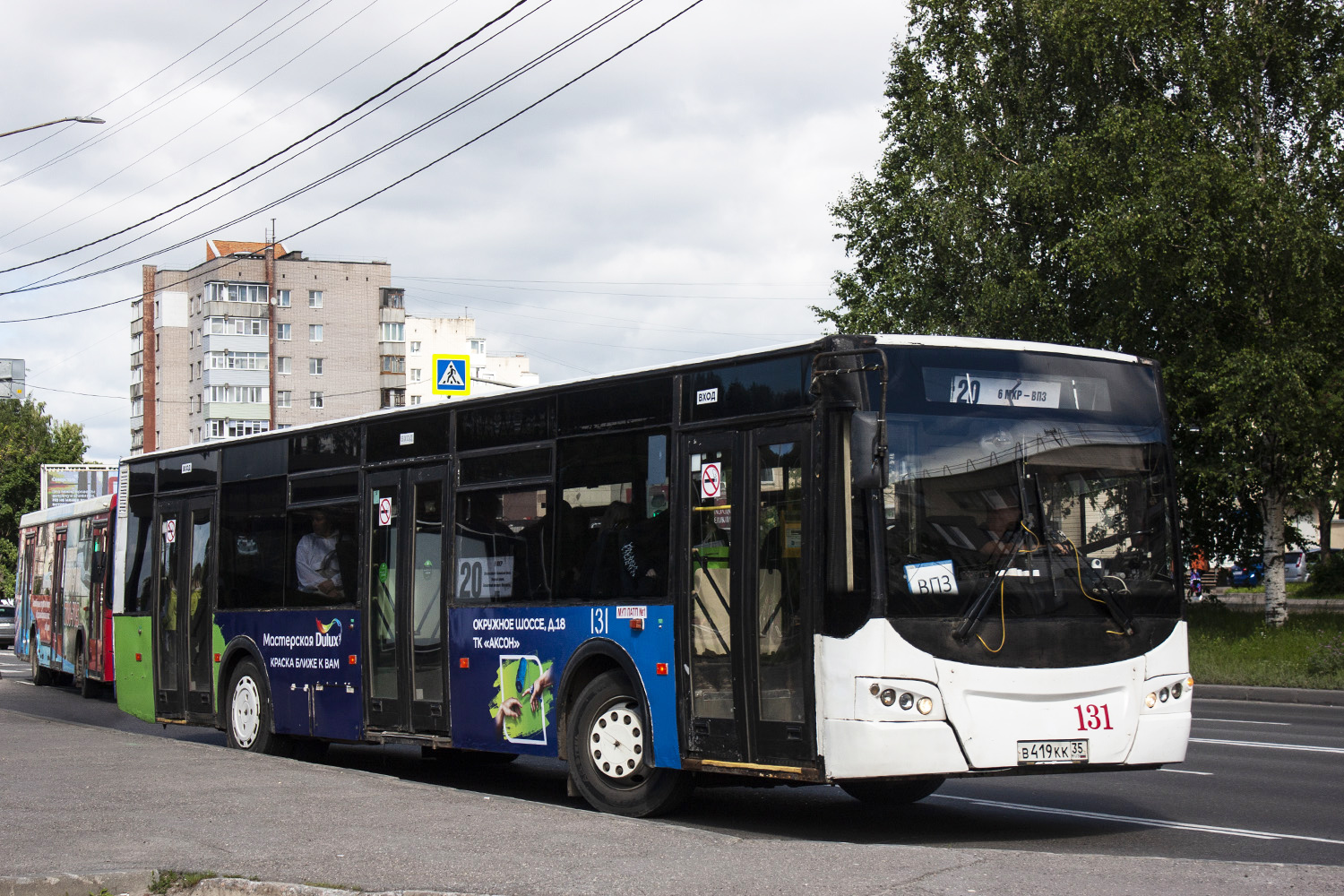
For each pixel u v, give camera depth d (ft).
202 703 51.90
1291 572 211.82
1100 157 97.71
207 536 52.65
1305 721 59.16
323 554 45.88
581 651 34.86
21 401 311.27
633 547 33.88
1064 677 28.68
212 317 342.03
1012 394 30.07
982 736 27.91
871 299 118.52
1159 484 31.12
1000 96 113.09
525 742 36.58
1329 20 95.30
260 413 345.31
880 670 27.58
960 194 108.88
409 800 32.01
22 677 107.34
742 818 33.68
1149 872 22.61
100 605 82.38
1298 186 91.09
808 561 28.96
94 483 192.54
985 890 21.25
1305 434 89.15
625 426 34.58
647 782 32.91
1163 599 30.35
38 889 23.35
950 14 113.80
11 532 298.15
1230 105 93.86
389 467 43.01
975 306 105.29
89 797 32.86
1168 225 89.51
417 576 41.37
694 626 31.91
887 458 28.19
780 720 29.37
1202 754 45.83
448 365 108.88
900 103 121.49
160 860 25.04
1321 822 31.60
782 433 30.14
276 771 37.60
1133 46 100.78
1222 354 89.20
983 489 29.14
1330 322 90.94
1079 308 107.24
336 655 44.65
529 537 37.19
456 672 39.24
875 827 32.04
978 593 28.40
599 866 23.81
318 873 23.72
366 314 363.56
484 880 22.84
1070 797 36.50
